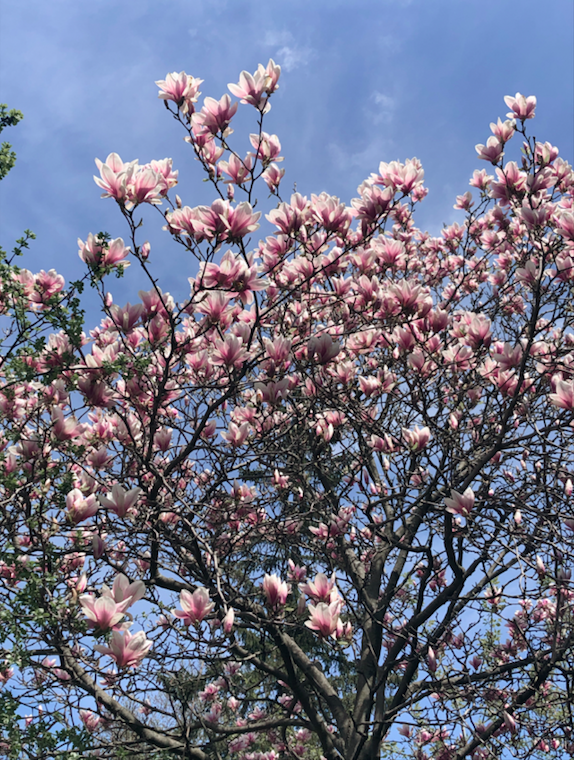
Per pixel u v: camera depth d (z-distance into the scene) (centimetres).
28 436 351
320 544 530
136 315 332
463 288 715
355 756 447
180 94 335
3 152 317
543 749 512
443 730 539
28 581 287
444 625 487
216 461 441
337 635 295
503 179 464
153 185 289
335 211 371
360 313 443
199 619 255
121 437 409
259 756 590
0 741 272
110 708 420
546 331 506
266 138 354
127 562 450
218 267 309
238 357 346
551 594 505
